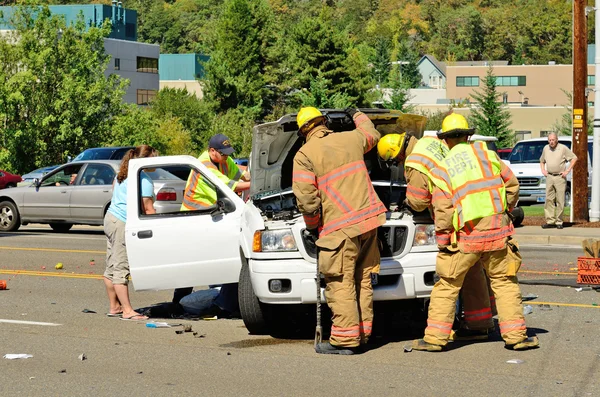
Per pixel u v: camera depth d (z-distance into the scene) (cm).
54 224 3228
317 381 1035
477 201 1133
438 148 1174
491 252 1150
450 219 1142
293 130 1355
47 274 2027
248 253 1268
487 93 9969
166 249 1416
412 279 1230
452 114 1185
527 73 16738
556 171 2947
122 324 1420
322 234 1164
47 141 7106
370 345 1232
